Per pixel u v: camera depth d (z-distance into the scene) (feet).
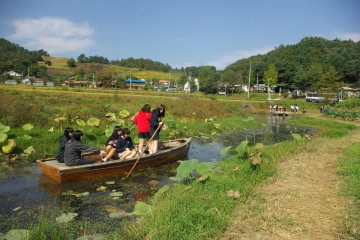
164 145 36.78
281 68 244.42
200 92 248.52
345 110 109.81
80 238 14.88
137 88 231.09
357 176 22.33
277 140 51.88
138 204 18.02
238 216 16.29
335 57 265.75
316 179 22.62
